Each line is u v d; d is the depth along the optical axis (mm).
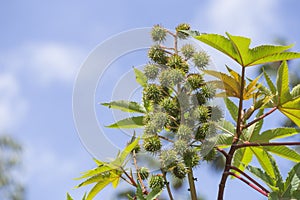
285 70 1732
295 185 1690
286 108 1741
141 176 1649
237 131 1704
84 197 1707
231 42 1669
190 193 1630
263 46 1674
